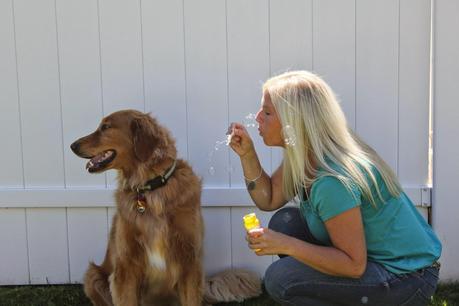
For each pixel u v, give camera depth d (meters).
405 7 3.38
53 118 3.57
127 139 2.98
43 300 3.41
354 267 2.19
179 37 3.48
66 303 3.41
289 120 2.31
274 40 3.45
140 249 2.98
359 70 3.44
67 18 3.49
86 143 2.99
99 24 3.48
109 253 3.23
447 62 3.37
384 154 3.50
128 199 2.99
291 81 2.38
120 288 3.00
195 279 3.02
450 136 3.42
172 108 3.54
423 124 3.46
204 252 3.60
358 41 3.42
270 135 2.44
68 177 3.61
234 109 3.52
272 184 2.81
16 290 3.59
